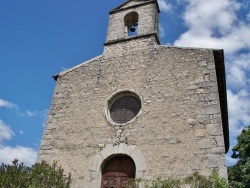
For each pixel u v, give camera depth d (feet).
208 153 24.70
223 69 31.24
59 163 29.40
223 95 33.63
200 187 22.41
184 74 29.91
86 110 31.99
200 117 26.76
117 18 39.29
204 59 30.07
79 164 28.71
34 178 24.90
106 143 28.91
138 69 32.53
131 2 40.37
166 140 26.76
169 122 27.61
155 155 26.40
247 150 41.24
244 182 37.52
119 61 34.30
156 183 23.70
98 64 35.17
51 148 30.66
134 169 27.45
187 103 28.02
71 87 34.63
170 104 28.58
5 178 23.49
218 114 26.27
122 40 36.11
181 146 25.94
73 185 27.73
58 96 34.45
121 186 27.07
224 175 23.13
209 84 28.30
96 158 28.48
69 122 31.83
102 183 27.78
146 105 29.53
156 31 35.96
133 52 34.32
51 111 33.47
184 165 24.91
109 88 32.60
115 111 31.48
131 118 30.32
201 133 25.90
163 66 31.42
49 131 31.96
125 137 28.48
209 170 23.88
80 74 35.29
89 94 33.09
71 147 30.01
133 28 39.24
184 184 23.26
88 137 29.99
